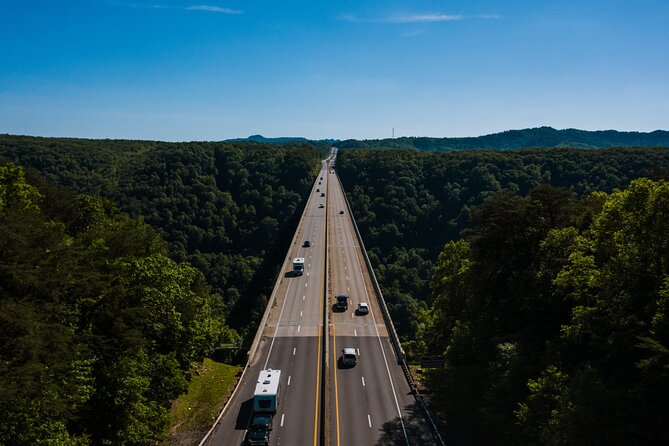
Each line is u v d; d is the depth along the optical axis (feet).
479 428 118.52
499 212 138.72
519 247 137.90
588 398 76.54
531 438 89.51
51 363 74.95
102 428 93.66
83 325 94.89
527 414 89.97
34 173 171.32
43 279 81.15
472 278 151.12
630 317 87.97
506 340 120.98
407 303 314.76
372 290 245.86
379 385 150.00
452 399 125.39
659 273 93.30
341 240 349.61
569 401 79.00
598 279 99.19
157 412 106.93
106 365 94.17
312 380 152.66
